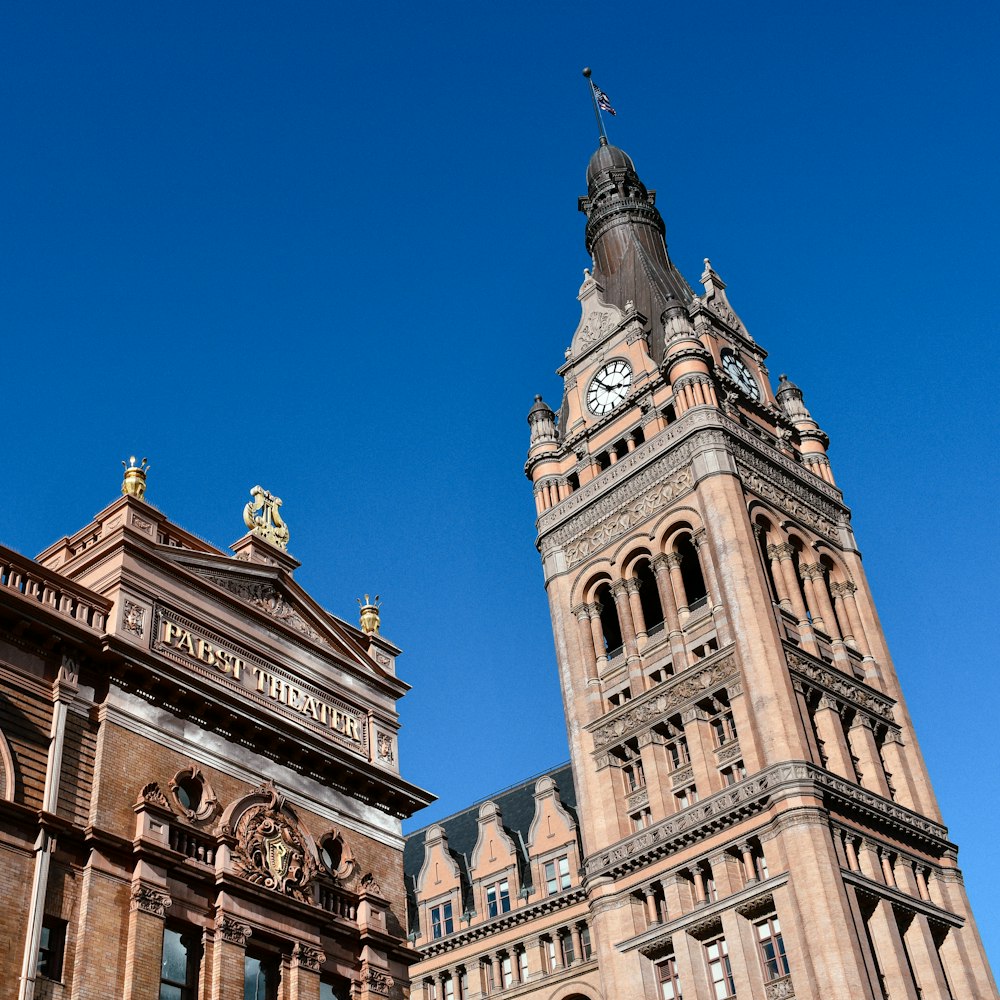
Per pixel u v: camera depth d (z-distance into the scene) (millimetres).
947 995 67500
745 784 70250
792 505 86875
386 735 47812
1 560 37094
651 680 80438
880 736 78875
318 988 39562
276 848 40719
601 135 116500
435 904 90750
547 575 90188
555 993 81438
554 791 89188
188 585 42562
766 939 66812
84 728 37125
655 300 98500
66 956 33562
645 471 86688
